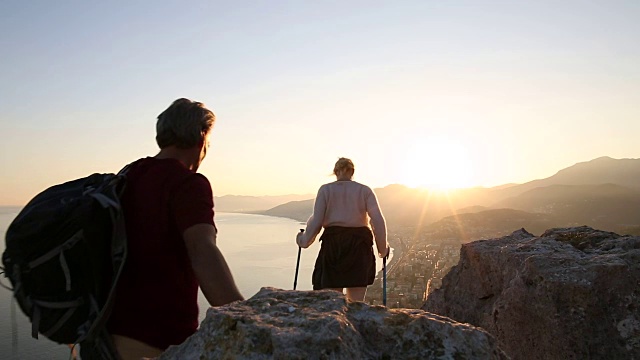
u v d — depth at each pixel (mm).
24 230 2016
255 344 1556
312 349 1524
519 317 3549
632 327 3137
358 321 1783
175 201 2240
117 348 2197
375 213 5379
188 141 2506
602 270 3314
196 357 1646
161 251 2223
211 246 2191
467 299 4777
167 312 2238
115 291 2135
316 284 5469
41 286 2012
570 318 3260
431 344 1708
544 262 3582
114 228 2145
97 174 2408
